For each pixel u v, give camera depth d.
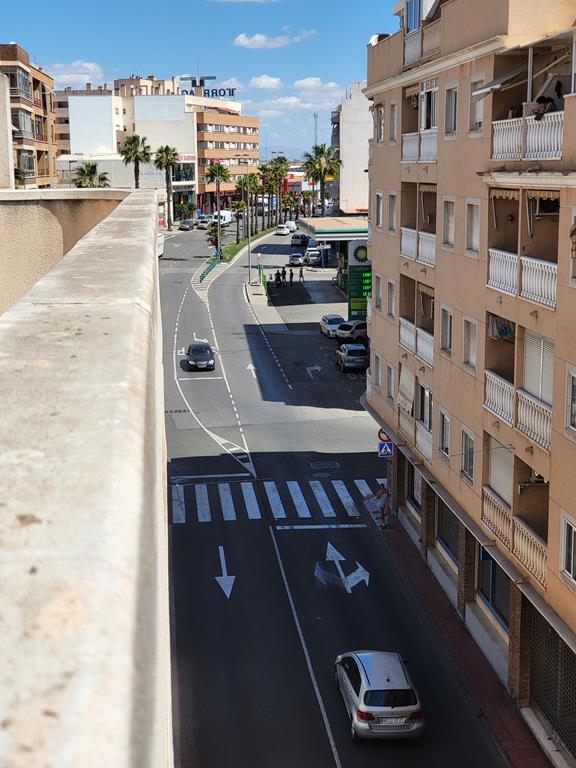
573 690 17.39
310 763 18.20
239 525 30.92
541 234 18.12
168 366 55.25
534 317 17.48
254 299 81.56
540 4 18.81
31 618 1.04
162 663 1.97
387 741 18.88
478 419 21.08
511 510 19.19
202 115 158.88
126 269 3.90
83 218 11.98
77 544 1.20
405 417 28.11
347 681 19.77
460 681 21.27
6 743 0.87
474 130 21.14
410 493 30.45
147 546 1.36
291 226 148.62
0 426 1.63
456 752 18.61
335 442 40.09
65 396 1.84
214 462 37.44
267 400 47.47
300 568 27.55
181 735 19.03
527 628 19.34
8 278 11.74
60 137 150.38
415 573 26.66
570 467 16.02
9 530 1.22
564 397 16.20
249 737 19.00
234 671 21.59
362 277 59.69
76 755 0.87
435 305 24.33
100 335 2.46
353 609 24.95
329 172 116.25
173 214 148.88
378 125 30.48
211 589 26.02
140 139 125.56
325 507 32.56
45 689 0.94
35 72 74.69
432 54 23.86
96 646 1.02
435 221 25.88
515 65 19.56
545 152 17.12
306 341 63.03
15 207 11.59
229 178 155.75
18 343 2.35
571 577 16.30
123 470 1.48
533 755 18.11
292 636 23.38
